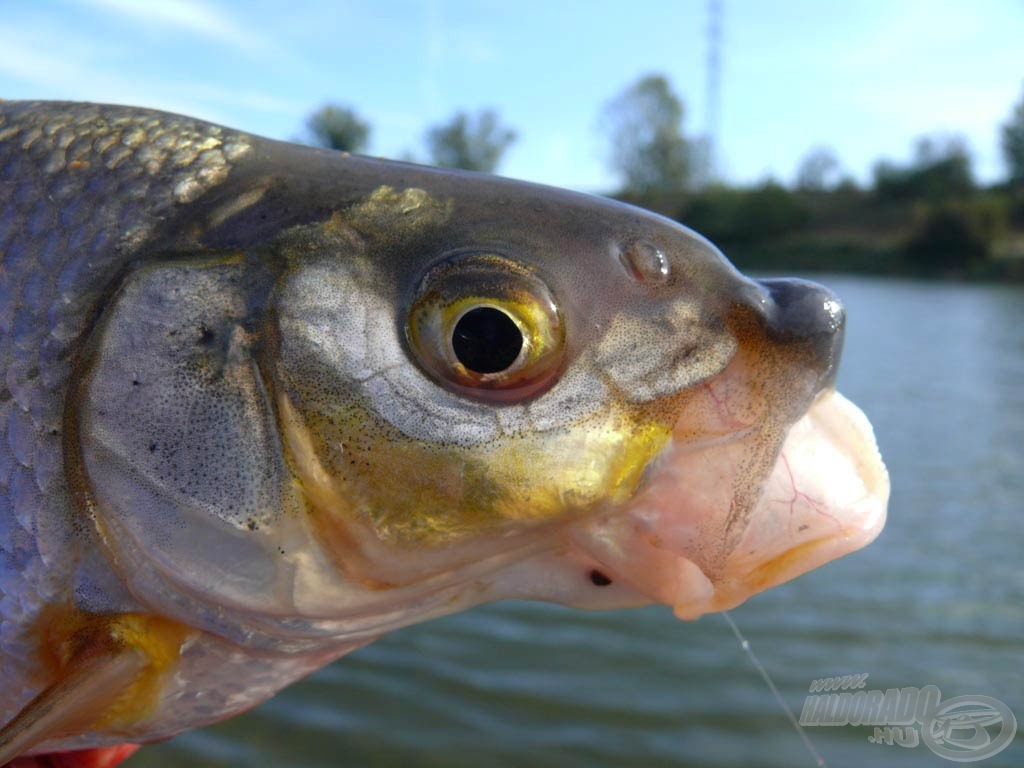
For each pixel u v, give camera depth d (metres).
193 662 0.10
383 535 0.10
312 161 0.10
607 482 0.10
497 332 0.09
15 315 0.10
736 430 0.10
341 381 0.10
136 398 0.10
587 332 0.10
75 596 0.10
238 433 0.10
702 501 0.10
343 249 0.10
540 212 0.10
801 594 0.47
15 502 0.10
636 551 0.10
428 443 0.09
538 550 0.10
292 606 0.10
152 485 0.10
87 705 0.10
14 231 0.10
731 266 0.10
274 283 0.10
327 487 0.10
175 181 0.10
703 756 0.31
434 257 0.10
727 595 0.10
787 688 0.36
